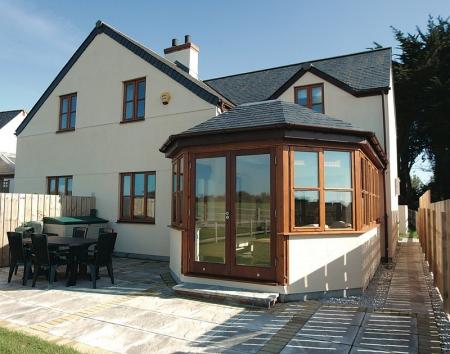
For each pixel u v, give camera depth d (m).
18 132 16.92
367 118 13.57
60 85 15.69
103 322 5.95
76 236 10.72
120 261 12.21
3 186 20.75
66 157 15.14
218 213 7.80
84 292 7.93
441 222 6.66
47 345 4.84
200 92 12.11
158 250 12.45
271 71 18.17
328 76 14.27
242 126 7.52
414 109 30.20
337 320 5.97
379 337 5.22
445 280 6.23
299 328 5.61
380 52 16.06
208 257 7.89
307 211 7.38
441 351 4.73
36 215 12.04
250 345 4.97
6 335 5.22
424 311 6.52
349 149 7.86
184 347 4.93
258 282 7.22
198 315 6.27
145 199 13.00
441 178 32.81
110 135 13.99
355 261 7.75
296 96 14.92
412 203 34.75
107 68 14.37
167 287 8.36
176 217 9.13
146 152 13.07
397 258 13.88
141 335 5.38
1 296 7.61
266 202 7.31
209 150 7.94
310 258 7.30
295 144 7.32
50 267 8.56
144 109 13.34
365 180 9.10
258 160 7.45
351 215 7.80
